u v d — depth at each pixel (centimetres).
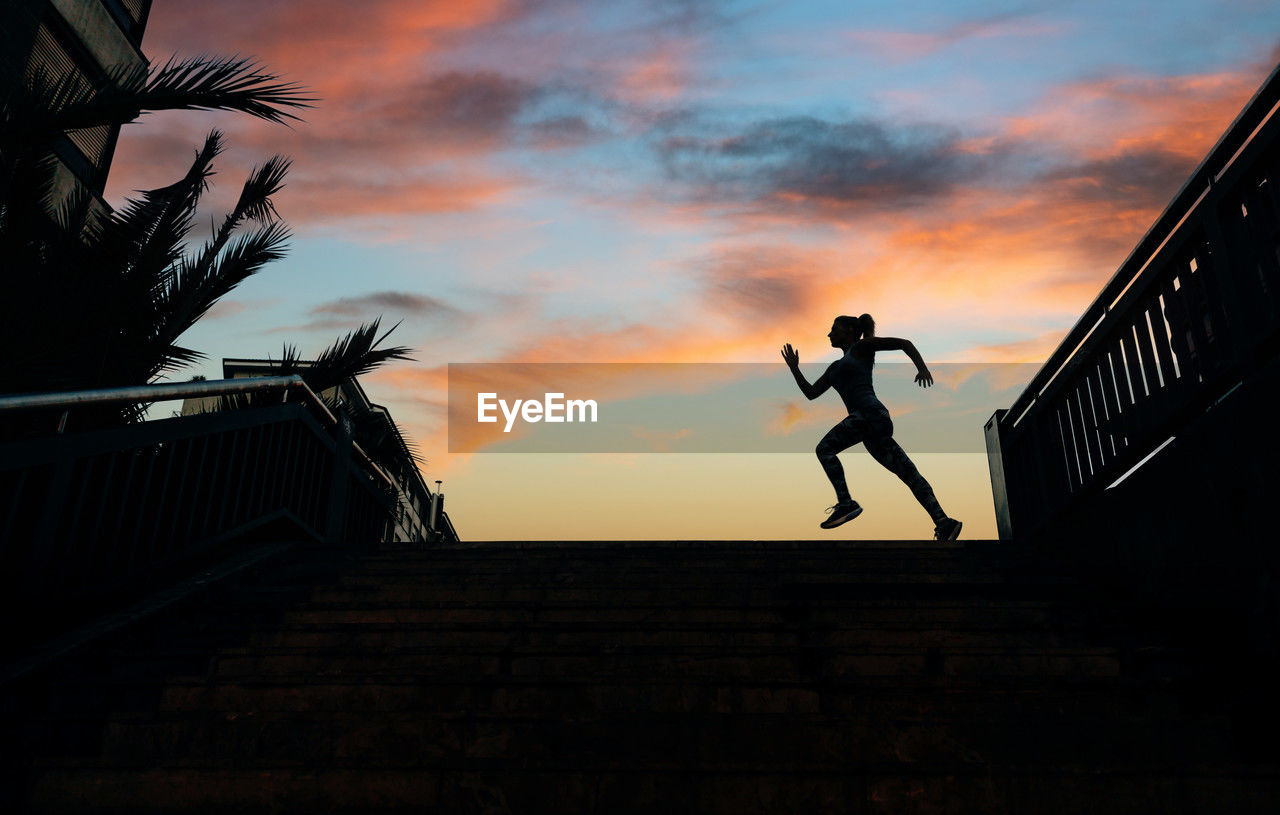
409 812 246
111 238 935
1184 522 414
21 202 799
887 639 379
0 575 369
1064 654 341
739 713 305
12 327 666
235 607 451
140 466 553
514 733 283
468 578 516
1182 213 452
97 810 249
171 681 323
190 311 932
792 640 385
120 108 784
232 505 596
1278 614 337
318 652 357
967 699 304
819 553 558
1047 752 271
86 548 416
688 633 391
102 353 754
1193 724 273
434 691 319
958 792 240
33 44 1105
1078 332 572
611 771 249
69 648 353
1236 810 231
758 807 243
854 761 272
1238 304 390
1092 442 563
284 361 1002
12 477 407
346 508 792
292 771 252
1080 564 531
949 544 589
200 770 252
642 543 606
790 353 737
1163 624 389
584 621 423
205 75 787
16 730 294
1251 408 363
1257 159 373
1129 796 235
